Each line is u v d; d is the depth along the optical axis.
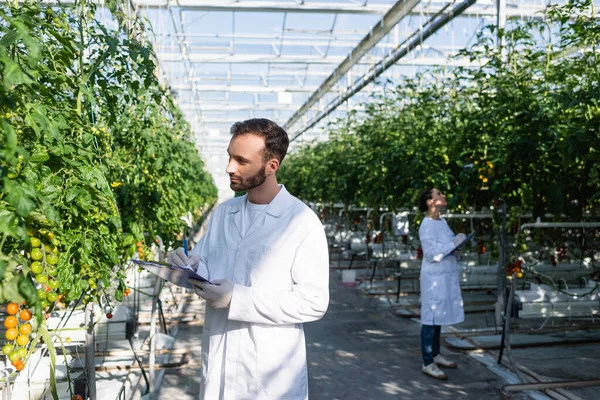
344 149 10.13
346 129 10.20
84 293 2.50
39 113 1.74
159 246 4.39
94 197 2.27
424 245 4.46
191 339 5.55
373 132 8.01
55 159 2.11
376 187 7.57
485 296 7.45
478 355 4.98
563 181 4.84
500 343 5.19
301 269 1.85
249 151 1.80
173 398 4.03
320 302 1.82
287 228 1.89
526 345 5.20
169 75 13.04
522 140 4.50
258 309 1.75
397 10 8.19
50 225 1.93
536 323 5.84
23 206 1.40
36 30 2.12
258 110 22.98
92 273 2.39
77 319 3.49
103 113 3.80
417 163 6.23
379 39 9.54
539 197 5.02
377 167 7.30
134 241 3.97
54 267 2.09
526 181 4.90
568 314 4.76
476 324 6.02
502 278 5.13
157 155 5.07
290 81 17.45
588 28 4.00
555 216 5.19
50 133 1.76
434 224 4.54
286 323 1.82
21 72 1.42
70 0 4.94
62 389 2.87
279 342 1.84
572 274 5.83
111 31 3.02
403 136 7.12
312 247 1.86
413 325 6.12
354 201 9.60
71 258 2.28
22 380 2.75
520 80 4.84
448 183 5.82
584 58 4.43
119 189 4.24
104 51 2.78
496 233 5.76
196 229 12.32
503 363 4.73
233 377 1.85
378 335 5.75
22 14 1.86
